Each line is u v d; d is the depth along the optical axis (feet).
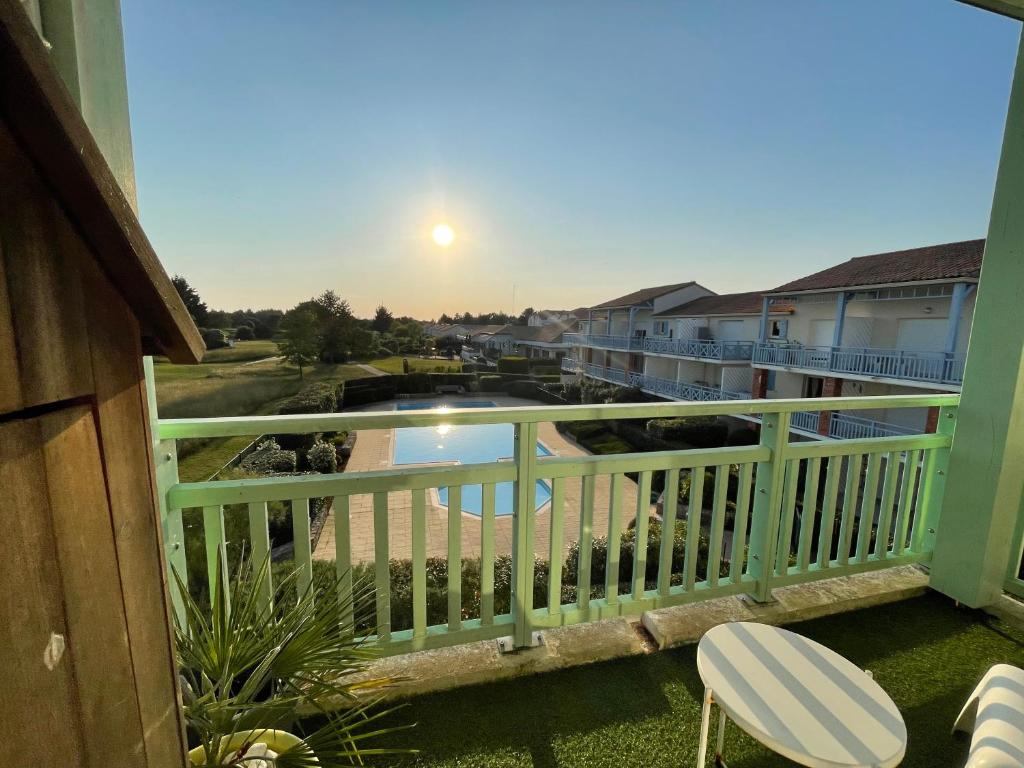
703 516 24.88
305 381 34.68
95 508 1.78
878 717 3.37
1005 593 7.22
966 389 6.88
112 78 3.34
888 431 35.86
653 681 5.50
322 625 3.51
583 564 5.90
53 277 1.57
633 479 31.22
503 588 13.48
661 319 68.44
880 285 35.94
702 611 6.56
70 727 1.67
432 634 5.37
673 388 59.93
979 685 4.41
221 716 3.21
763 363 47.19
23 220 1.45
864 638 6.33
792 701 3.50
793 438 43.32
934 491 7.70
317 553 20.58
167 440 4.32
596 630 6.16
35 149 1.41
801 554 7.07
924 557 7.74
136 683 1.99
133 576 1.98
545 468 5.53
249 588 4.45
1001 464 6.57
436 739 4.70
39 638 1.55
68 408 1.66
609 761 4.49
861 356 37.06
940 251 38.22
